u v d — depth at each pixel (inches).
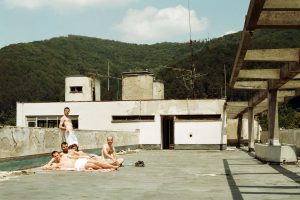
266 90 676.7
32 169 478.3
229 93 2856.8
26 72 3801.7
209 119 1306.6
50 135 536.1
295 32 3425.2
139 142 1346.0
